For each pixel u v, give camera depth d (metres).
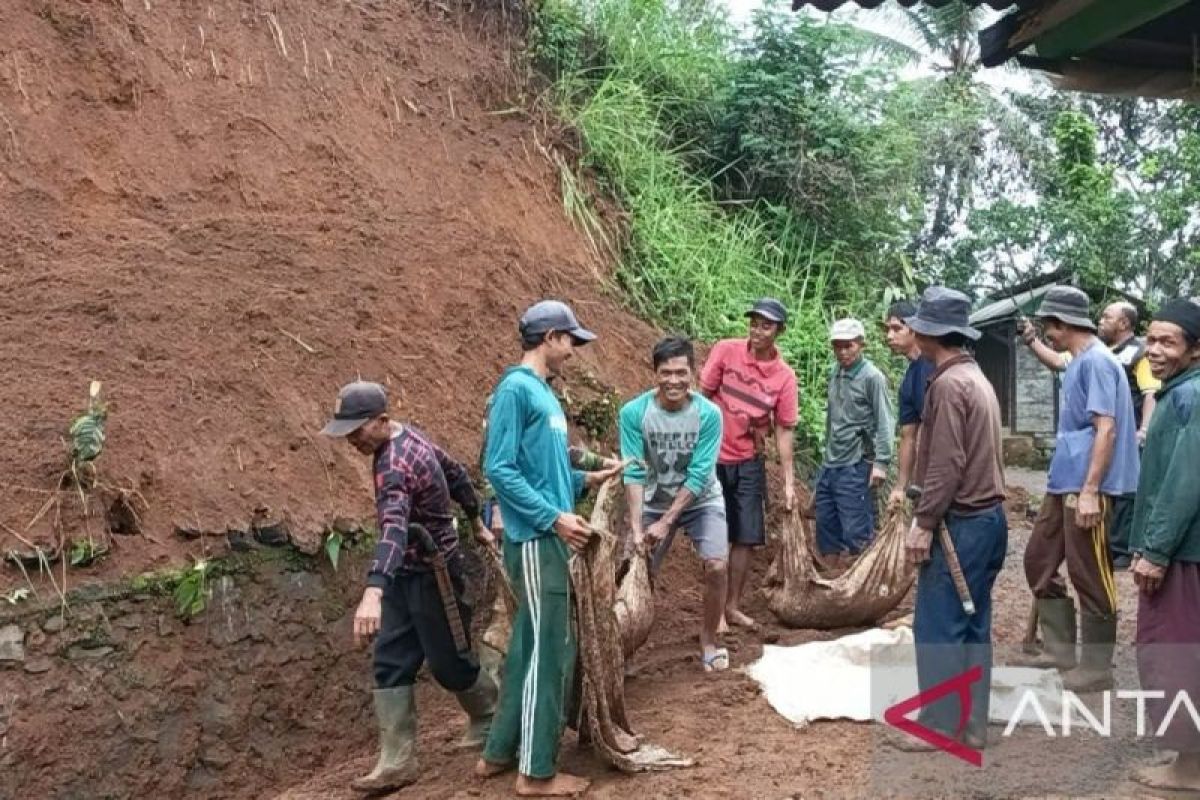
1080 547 5.55
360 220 8.19
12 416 5.21
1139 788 4.39
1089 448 5.54
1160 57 5.00
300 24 9.60
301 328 6.68
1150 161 20.39
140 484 5.16
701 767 4.71
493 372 7.50
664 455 5.99
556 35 11.52
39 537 4.68
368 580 4.39
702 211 11.16
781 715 5.34
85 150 7.60
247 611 5.18
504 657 5.24
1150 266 19.97
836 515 7.51
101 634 4.66
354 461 6.12
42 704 4.46
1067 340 5.75
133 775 4.64
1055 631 5.83
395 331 7.18
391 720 4.71
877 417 7.28
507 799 4.48
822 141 11.92
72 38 7.94
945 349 4.94
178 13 8.82
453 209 9.04
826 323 10.76
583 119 11.00
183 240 7.20
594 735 4.66
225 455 5.62
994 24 4.94
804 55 12.02
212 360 6.14
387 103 9.65
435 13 10.93
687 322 10.13
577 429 7.61
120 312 6.18
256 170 8.22
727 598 6.91
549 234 9.79
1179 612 4.35
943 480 4.77
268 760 5.09
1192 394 4.42
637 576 5.76
